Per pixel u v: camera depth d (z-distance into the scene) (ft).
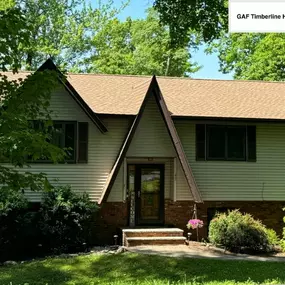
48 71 27.45
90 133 54.90
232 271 38.47
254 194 59.16
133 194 57.36
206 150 58.59
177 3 52.37
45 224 48.62
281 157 60.13
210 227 51.44
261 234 48.67
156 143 55.98
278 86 71.36
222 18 53.21
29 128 26.76
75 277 37.65
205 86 68.23
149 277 36.96
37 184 26.13
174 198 56.49
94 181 54.70
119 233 54.44
